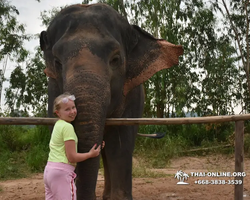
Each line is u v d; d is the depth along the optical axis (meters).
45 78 14.53
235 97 14.58
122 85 3.91
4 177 8.84
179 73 13.95
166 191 6.20
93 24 3.62
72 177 3.02
